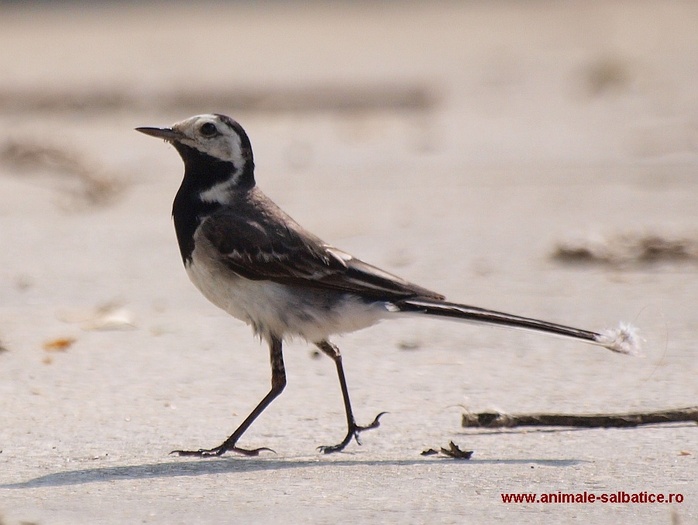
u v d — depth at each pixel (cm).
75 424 932
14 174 2177
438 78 3597
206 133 933
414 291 905
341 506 728
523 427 919
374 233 1697
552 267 1507
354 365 1114
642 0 6919
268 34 5066
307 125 2811
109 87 3130
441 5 6981
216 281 916
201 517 708
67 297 1376
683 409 923
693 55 4041
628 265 1517
